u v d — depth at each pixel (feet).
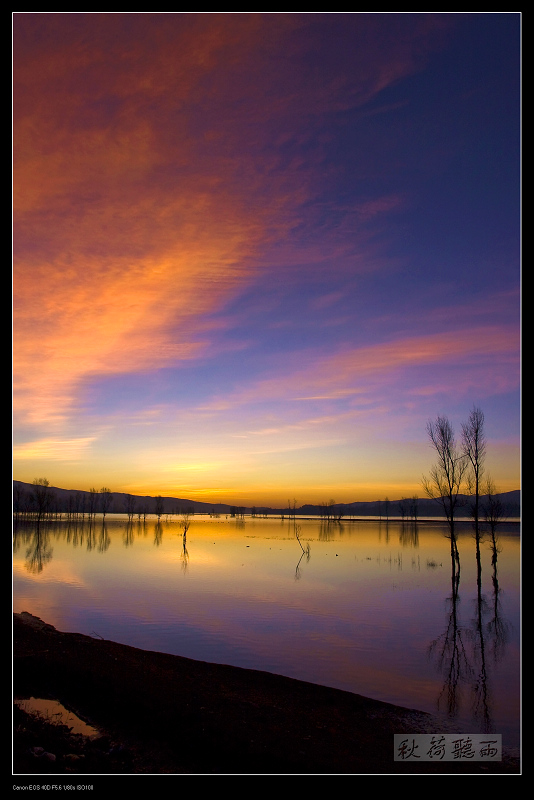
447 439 141.28
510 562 181.06
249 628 77.66
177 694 46.26
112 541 259.60
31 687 48.14
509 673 59.98
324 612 90.43
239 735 38.50
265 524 572.10
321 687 52.39
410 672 59.93
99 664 53.57
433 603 102.42
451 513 137.59
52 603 94.43
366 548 230.48
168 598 100.63
